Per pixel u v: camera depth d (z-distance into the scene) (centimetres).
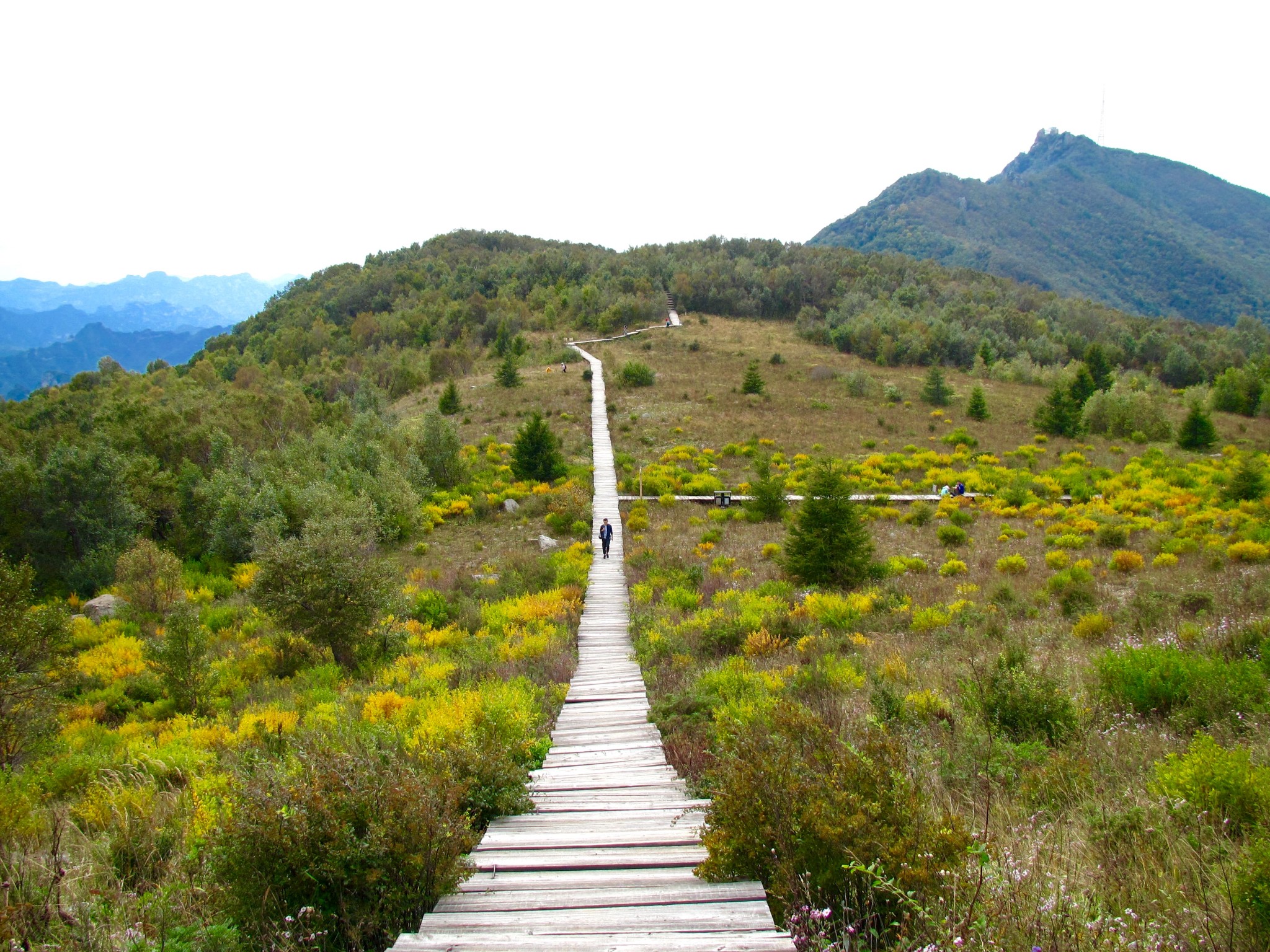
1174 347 7219
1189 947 296
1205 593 1229
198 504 2595
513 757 717
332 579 1427
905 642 1211
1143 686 693
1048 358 7250
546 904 369
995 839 407
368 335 8675
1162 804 424
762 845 368
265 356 8512
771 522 2702
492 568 2214
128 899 390
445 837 387
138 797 573
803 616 1434
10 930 314
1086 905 304
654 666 1230
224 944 333
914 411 4953
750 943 312
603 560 2230
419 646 1500
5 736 961
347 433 3475
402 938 334
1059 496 2952
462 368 6731
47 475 2270
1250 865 309
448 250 13250
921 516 2570
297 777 425
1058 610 1367
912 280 10438
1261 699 651
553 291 9862
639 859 425
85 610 1969
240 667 1453
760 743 439
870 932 308
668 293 9825
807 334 8050
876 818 353
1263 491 2606
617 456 3831
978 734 620
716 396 5288
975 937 279
